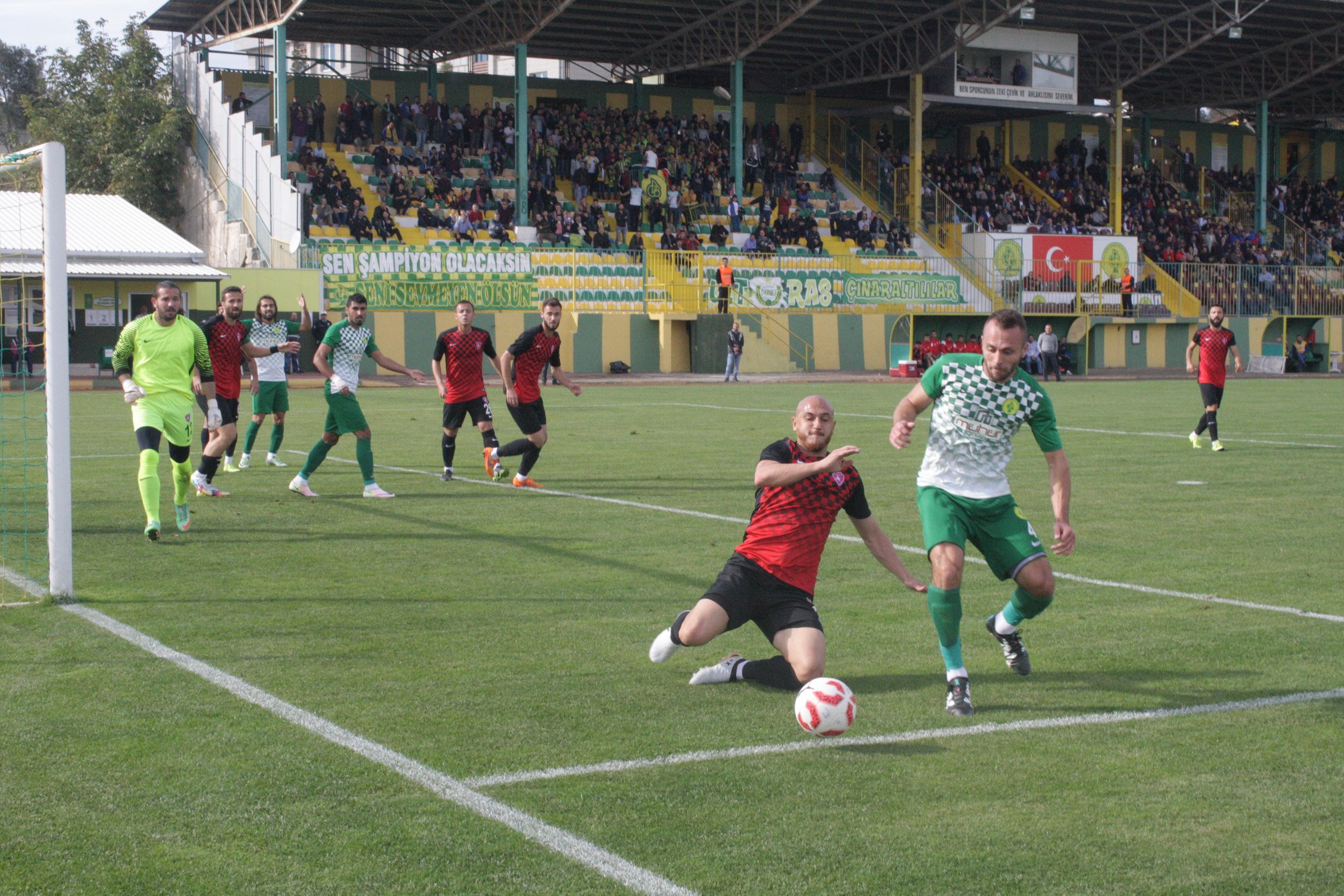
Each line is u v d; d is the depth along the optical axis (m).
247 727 5.33
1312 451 17.00
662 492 12.73
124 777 4.75
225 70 44.31
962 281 45.25
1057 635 7.07
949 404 5.88
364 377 36.59
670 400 28.09
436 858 4.06
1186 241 52.69
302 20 41.97
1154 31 47.19
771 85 51.66
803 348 42.06
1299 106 57.88
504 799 4.56
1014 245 45.97
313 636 6.91
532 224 42.31
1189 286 48.56
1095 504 12.11
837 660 6.52
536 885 3.87
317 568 8.85
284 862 4.03
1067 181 53.12
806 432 5.70
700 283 41.28
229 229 41.81
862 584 8.43
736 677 6.05
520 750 5.08
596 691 5.93
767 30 44.09
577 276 39.59
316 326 35.69
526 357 12.72
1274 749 5.17
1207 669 6.38
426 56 47.12
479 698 5.79
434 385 34.03
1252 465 15.36
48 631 6.96
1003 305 44.94
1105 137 56.62
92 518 10.95
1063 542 5.90
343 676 6.13
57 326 7.65
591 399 28.58
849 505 5.83
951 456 5.96
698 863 4.04
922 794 4.66
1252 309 49.38
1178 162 57.22
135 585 8.22
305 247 36.41
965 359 5.88
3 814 4.41
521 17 40.59
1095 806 4.55
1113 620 7.43
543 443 13.02
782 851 4.14
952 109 50.25
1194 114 59.09
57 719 5.42
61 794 4.58
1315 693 5.98
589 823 4.35
